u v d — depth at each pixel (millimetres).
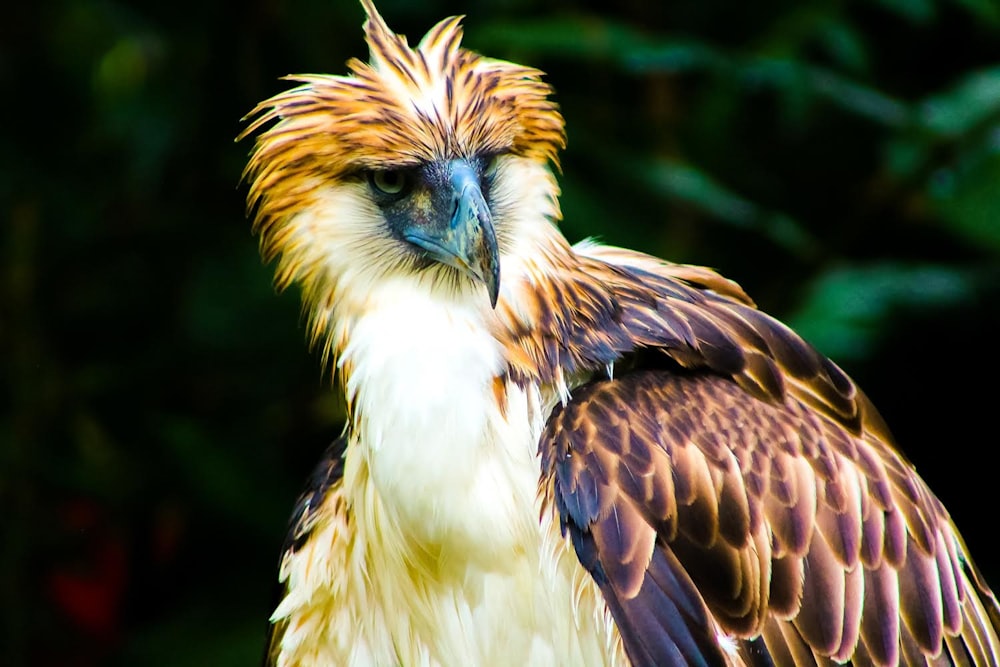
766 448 6762
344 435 8086
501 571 6879
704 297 7543
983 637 7289
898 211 12141
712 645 6492
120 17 13547
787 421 6938
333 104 6984
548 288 7074
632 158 12148
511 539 6805
